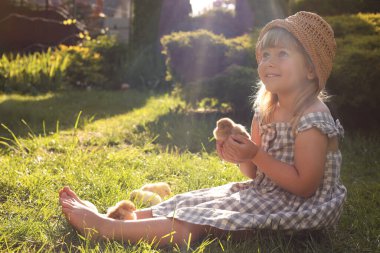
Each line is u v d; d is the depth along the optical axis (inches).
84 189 141.9
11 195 135.7
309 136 102.2
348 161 202.5
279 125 108.9
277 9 425.4
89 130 270.8
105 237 101.7
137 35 565.9
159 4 565.9
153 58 560.4
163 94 475.2
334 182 105.7
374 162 200.2
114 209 109.0
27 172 156.7
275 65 105.0
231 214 101.0
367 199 146.3
